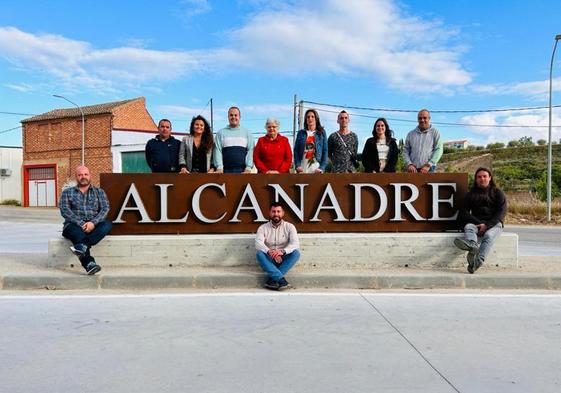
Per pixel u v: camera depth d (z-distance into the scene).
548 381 3.50
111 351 4.05
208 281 6.44
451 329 4.70
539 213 22.33
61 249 6.98
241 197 7.53
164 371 3.64
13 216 24.84
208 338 4.39
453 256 7.23
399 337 4.45
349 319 5.02
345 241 7.19
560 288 6.50
